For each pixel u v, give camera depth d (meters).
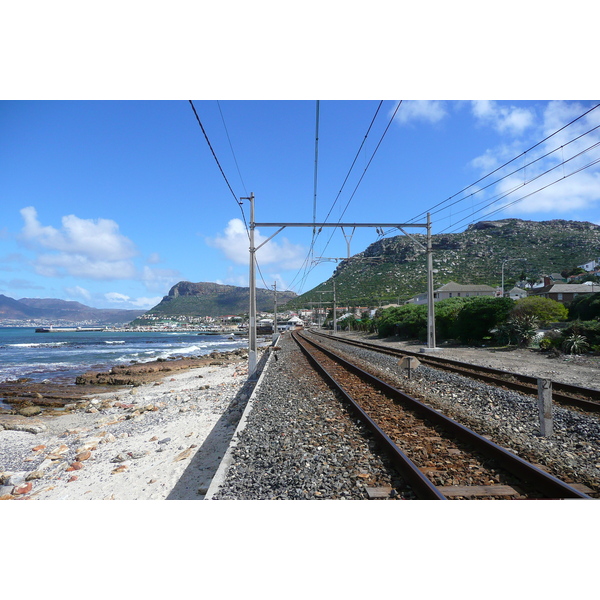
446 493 4.58
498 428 7.12
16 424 14.37
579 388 9.83
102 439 11.49
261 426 7.98
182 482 7.20
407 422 7.61
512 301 25.05
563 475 5.01
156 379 26.25
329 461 5.73
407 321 37.00
